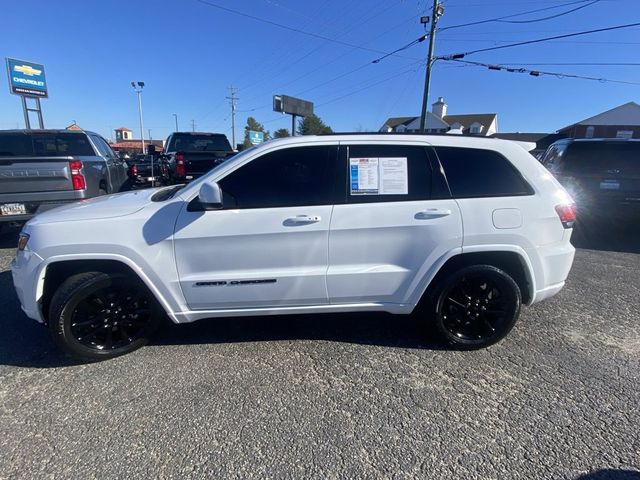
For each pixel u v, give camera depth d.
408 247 3.28
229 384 2.98
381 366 3.22
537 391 2.91
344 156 3.27
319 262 3.27
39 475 2.18
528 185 3.38
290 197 3.22
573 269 5.73
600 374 3.12
